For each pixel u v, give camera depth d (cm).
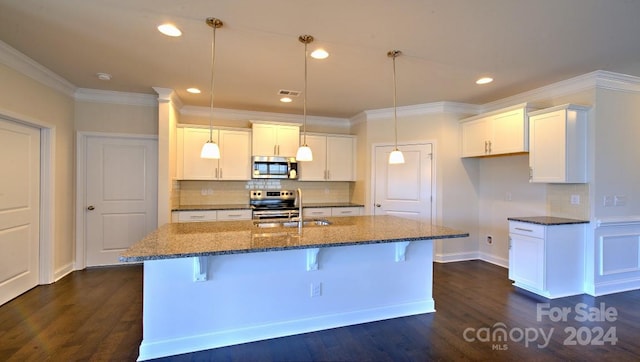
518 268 351
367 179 509
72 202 395
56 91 356
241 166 478
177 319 221
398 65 308
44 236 347
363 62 300
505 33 241
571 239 331
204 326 227
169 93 390
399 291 283
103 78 349
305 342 237
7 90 284
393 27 233
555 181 333
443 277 387
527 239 340
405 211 479
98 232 416
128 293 323
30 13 216
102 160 414
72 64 309
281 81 357
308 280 254
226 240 218
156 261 217
